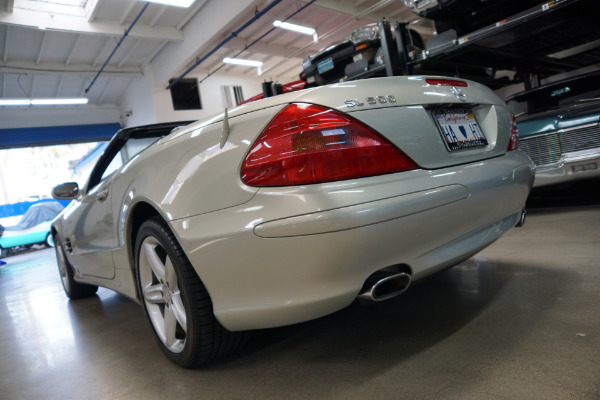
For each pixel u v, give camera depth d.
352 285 0.95
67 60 10.42
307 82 4.65
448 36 3.26
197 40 9.38
